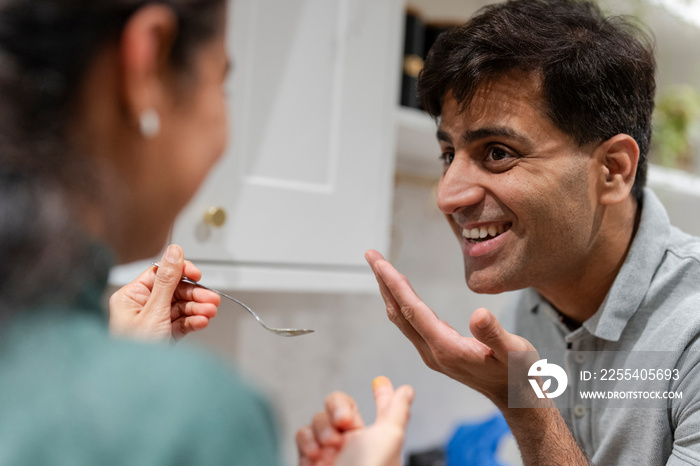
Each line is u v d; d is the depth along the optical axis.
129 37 0.37
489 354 0.70
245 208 1.02
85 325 0.36
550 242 0.80
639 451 0.84
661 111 1.83
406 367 1.80
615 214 0.85
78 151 0.36
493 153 0.80
